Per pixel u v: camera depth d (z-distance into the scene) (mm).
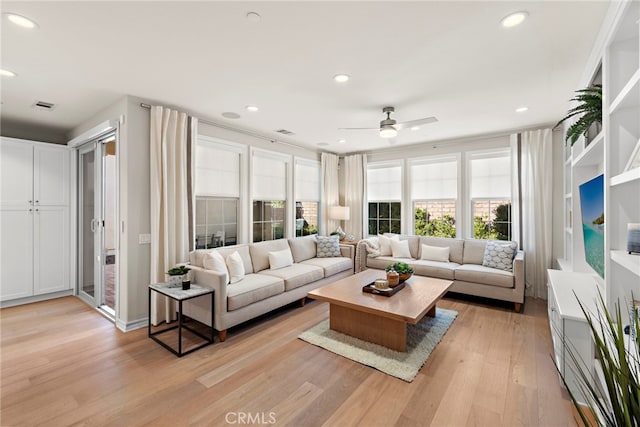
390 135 3629
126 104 3238
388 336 2826
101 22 1960
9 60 2457
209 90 3094
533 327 3326
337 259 5086
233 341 2996
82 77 2781
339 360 2613
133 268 3291
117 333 3184
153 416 1928
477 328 3301
